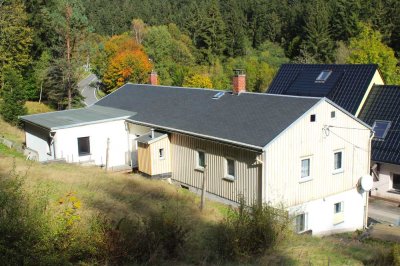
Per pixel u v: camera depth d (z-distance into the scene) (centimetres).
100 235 973
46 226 874
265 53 9588
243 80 2444
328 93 3159
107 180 2047
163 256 1070
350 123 2161
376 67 3078
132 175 2359
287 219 1288
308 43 8600
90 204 1506
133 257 1009
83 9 5944
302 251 1284
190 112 2458
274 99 2216
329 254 1323
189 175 2269
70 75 5375
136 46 8394
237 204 1980
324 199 2086
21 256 806
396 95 2908
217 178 2088
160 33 8706
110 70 7200
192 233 1287
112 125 2678
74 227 956
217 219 1593
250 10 11088
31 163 2253
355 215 2255
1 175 1712
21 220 848
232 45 9656
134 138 2677
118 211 1460
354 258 1312
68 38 5366
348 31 8238
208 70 8675
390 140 2683
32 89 5612
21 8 5241
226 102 2409
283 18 10394
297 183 1959
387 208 2533
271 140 1828
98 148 2647
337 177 2142
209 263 1102
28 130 2912
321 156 2053
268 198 1847
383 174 2661
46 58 5659
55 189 1648
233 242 1157
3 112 3988
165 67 8112
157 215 1229
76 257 927
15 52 5222
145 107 2805
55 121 2645
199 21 9675
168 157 2389
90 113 2850
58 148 2519
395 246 1309
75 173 2122
